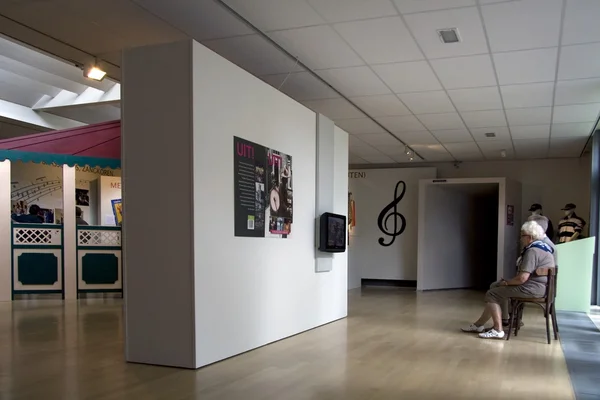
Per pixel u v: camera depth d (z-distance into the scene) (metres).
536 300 6.16
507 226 12.30
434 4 4.81
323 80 7.30
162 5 4.98
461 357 5.27
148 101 4.76
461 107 8.64
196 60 4.63
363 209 14.16
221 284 4.92
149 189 4.74
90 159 8.93
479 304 9.83
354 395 3.94
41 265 9.93
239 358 5.05
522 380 4.43
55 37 5.89
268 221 5.76
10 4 4.99
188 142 4.59
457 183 12.55
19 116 10.99
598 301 9.66
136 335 4.79
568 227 10.00
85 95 10.49
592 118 9.16
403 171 13.88
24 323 6.98
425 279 12.66
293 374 4.51
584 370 4.79
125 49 4.87
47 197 13.08
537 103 8.27
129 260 4.82
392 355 5.31
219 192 4.91
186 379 4.27
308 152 6.84
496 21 5.16
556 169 13.46
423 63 6.51
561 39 5.59
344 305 8.01
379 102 8.43
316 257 6.96
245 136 5.36
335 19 5.21
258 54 6.30
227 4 4.94
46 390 3.94
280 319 6.03
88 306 8.83
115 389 3.98
